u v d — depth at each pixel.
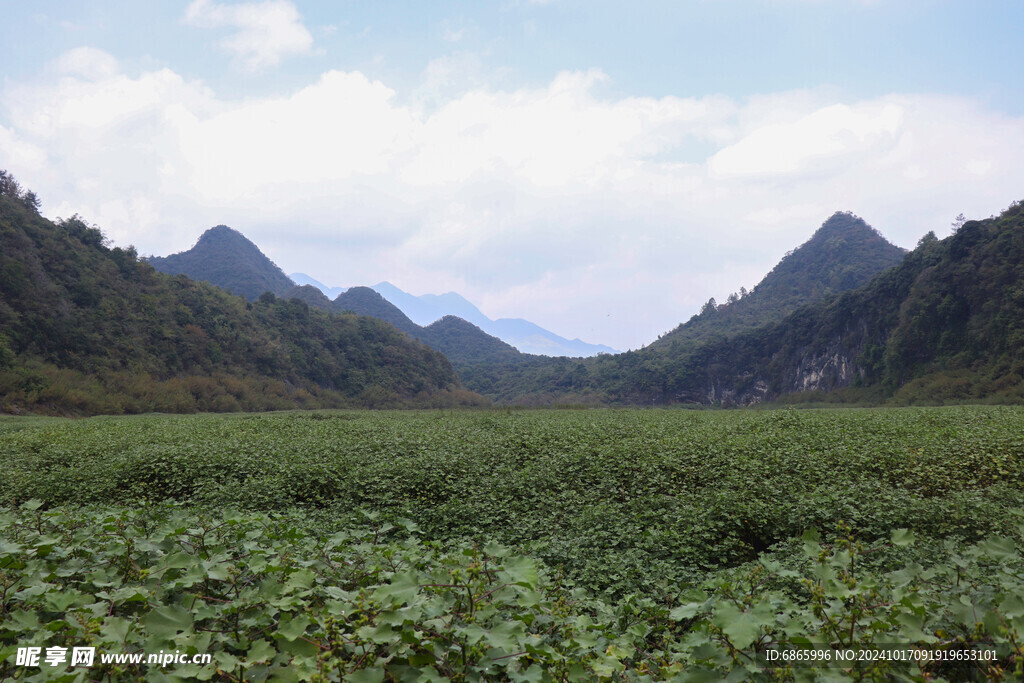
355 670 3.01
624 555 7.68
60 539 5.40
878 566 6.24
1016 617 2.97
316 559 4.64
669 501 10.41
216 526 5.38
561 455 14.50
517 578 3.57
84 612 3.55
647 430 18.80
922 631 3.13
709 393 122.50
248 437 18.66
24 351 53.81
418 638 3.20
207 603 3.87
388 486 12.01
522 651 3.37
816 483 11.05
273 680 2.94
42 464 15.58
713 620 3.01
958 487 10.78
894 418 20.77
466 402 110.12
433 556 5.77
